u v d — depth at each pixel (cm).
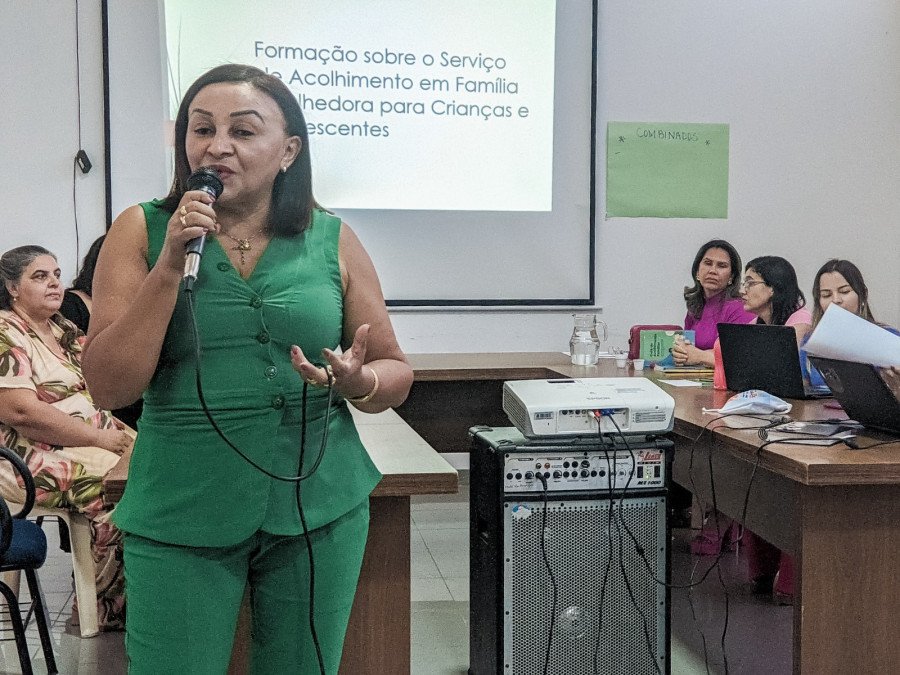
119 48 417
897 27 476
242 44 426
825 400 263
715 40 464
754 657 246
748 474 200
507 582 194
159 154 424
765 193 475
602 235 464
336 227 121
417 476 165
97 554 260
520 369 369
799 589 174
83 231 421
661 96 463
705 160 468
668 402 198
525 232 457
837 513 173
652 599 199
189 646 107
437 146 448
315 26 433
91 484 256
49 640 231
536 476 194
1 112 411
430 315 453
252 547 111
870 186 481
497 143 452
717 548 344
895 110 480
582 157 459
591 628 198
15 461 219
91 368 105
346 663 170
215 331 107
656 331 366
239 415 108
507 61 450
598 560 197
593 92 455
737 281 400
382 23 439
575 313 464
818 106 474
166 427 109
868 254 484
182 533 107
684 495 377
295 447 111
